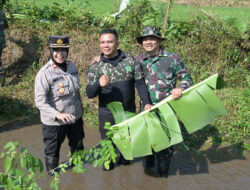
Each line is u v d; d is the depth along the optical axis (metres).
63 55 3.24
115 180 3.74
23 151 2.12
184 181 3.74
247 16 9.71
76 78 3.54
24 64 6.58
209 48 6.69
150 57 3.47
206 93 3.00
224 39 6.67
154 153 3.87
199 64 6.68
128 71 3.33
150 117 2.89
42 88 3.22
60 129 3.42
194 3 11.87
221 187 3.62
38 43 6.74
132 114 2.96
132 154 2.73
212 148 4.56
